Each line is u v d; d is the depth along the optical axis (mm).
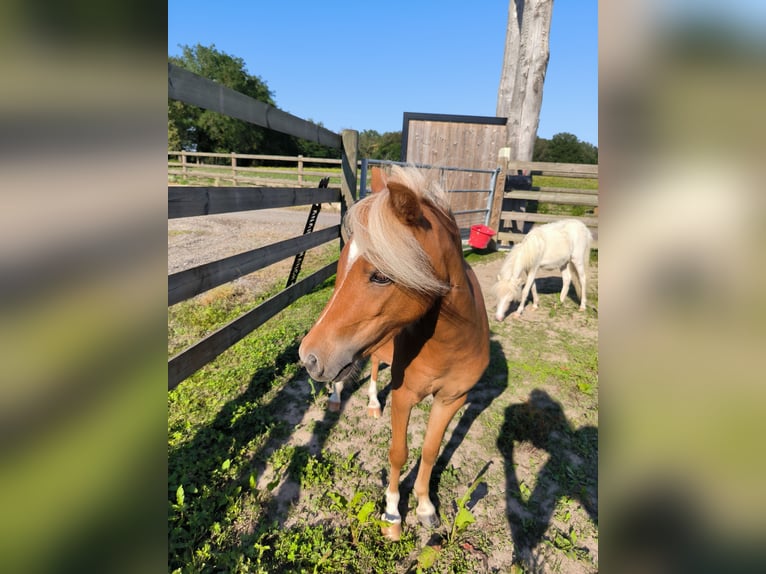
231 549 1900
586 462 2607
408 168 1595
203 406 2918
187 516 2000
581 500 2307
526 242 4875
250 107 2752
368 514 1948
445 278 1419
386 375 3545
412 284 1257
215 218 10797
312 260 6883
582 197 7652
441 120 8680
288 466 2426
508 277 4934
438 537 2037
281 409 2990
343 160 4797
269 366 3475
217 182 14242
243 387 3184
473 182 8891
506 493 2324
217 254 6738
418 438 2760
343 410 3029
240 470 2369
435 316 1520
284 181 13695
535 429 2879
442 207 1582
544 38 7258
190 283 2311
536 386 3479
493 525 2111
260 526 2018
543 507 2250
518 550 1976
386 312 1347
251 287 5410
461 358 1672
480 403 3199
